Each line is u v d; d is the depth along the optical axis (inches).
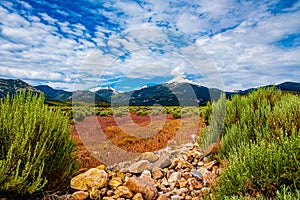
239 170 110.7
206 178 172.4
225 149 191.3
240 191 103.3
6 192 124.5
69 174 157.2
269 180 100.4
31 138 134.5
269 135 150.0
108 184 158.9
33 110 145.5
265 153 109.5
